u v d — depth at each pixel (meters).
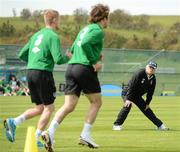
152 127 34.97
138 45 180.25
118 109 52.19
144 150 24.83
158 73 97.44
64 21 169.38
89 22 24.28
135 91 32.88
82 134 24.75
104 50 94.69
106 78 94.88
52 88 24.38
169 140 28.30
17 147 25.02
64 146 25.66
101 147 25.50
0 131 30.67
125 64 95.38
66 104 23.94
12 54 89.38
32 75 24.25
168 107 56.28
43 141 23.44
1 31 154.88
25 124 35.19
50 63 24.23
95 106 24.55
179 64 97.81
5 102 59.81
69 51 24.16
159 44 182.50
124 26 192.75
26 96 76.69
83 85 23.92
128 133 31.31
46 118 24.41
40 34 24.39
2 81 84.12
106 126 35.31
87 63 23.78
